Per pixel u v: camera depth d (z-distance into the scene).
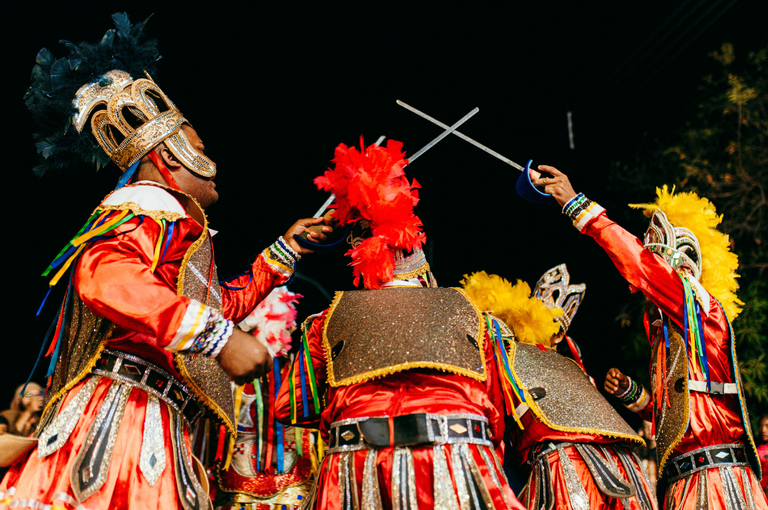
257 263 2.16
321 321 2.09
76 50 1.92
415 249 2.14
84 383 1.60
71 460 1.49
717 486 2.49
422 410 1.78
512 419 2.61
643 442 2.54
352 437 1.80
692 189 6.60
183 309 1.48
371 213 2.07
